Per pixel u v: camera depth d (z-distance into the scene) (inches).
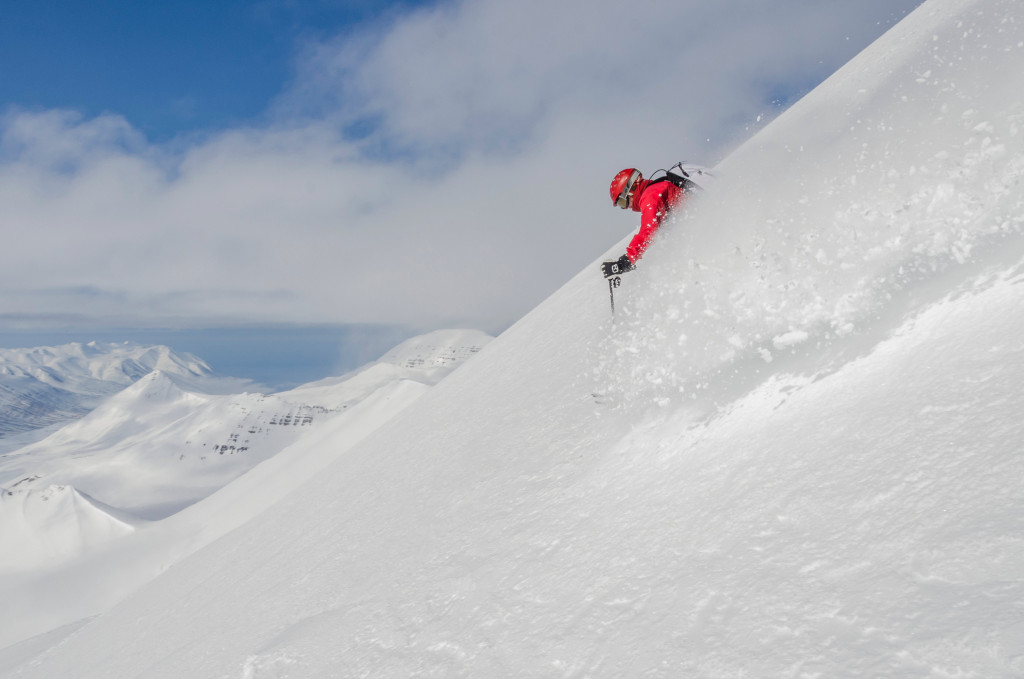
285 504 481.1
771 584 71.4
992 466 66.1
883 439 83.5
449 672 102.8
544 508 147.8
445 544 165.8
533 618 102.0
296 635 166.7
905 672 50.8
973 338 89.4
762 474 96.6
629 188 214.1
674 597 81.5
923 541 63.1
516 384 301.4
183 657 230.2
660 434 139.3
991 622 49.9
